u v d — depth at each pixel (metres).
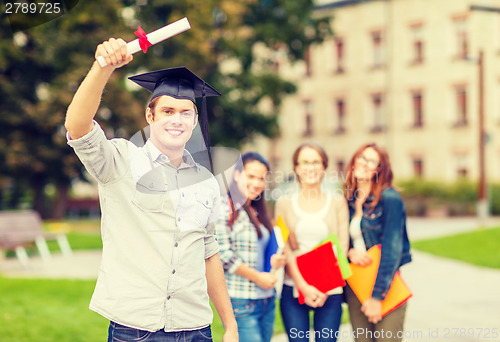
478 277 9.94
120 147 2.44
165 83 2.48
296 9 28.67
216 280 2.76
